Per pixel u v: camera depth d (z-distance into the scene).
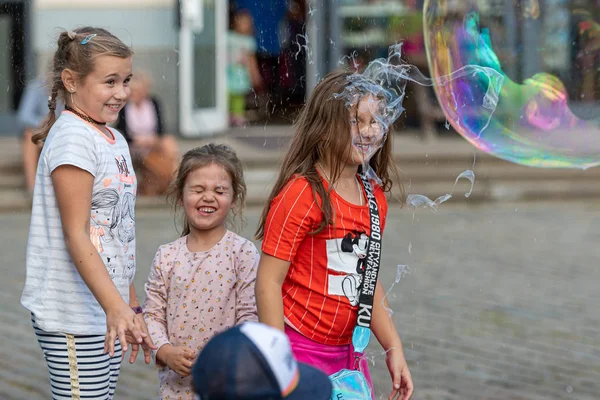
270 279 3.08
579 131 4.04
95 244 3.21
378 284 3.40
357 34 14.69
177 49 13.93
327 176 3.13
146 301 3.55
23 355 5.63
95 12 13.65
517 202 12.20
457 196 12.05
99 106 3.22
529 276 7.88
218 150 3.59
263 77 14.49
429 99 14.13
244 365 1.84
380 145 3.23
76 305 3.20
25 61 12.14
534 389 5.12
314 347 3.14
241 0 14.41
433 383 5.21
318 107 3.13
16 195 11.23
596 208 11.78
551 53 4.27
